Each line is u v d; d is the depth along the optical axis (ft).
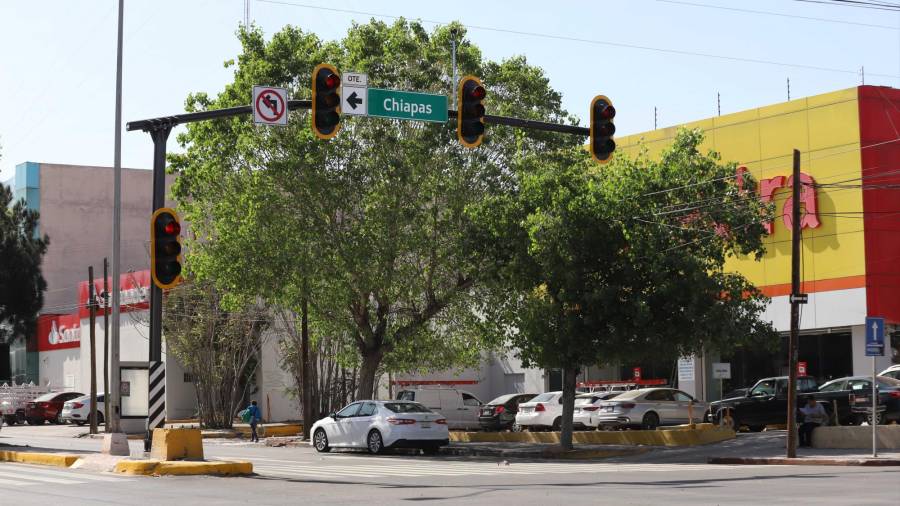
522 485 59.98
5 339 164.25
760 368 150.00
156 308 76.48
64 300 250.78
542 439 116.16
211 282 150.20
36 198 250.98
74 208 255.29
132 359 198.90
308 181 110.83
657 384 146.82
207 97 119.24
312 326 131.23
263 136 113.09
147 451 76.84
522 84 119.96
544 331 100.17
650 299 96.17
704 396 155.02
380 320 123.65
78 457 79.71
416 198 114.73
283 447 121.60
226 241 114.73
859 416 108.88
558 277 97.86
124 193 262.06
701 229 97.86
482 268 105.40
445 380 177.37
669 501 47.85
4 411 188.03
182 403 192.34
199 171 117.80
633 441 109.19
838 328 138.72
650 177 97.81
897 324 134.41
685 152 99.66
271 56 112.98
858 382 108.47
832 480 60.18
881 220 135.95
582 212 96.63
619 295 97.35
